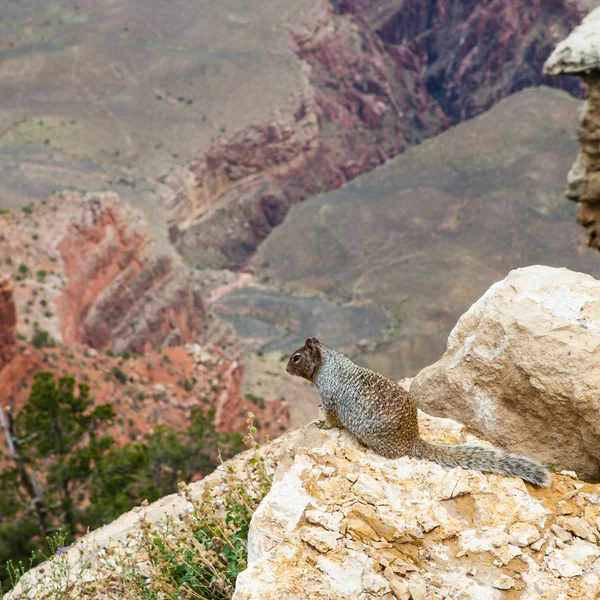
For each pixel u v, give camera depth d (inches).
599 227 717.3
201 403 3358.8
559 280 380.5
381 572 266.7
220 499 426.9
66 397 1163.9
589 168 698.2
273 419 3909.9
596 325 353.1
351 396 329.7
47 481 1131.3
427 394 410.6
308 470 317.1
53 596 388.5
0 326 2576.3
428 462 322.7
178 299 5049.2
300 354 346.9
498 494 309.9
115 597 362.9
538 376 355.6
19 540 1037.2
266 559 270.2
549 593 264.4
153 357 3486.7
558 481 326.0
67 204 4544.8
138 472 1168.8
